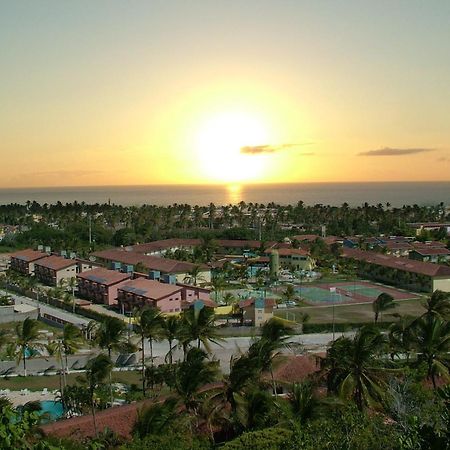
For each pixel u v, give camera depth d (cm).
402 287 14350
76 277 13700
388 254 17262
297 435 3291
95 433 4497
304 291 13700
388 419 3959
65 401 6150
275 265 15188
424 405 3584
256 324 10081
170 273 13725
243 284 14500
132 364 8188
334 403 3953
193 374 4416
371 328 4941
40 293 13350
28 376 7650
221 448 3591
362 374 4438
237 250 18888
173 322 6788
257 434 3659
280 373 5659
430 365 5222
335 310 11631
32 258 15800
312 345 8606
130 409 5025
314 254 16875
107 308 11912
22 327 8019
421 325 5388
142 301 10988
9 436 1661
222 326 9894
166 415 4319
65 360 7981
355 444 3003
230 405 4566
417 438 2388
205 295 11631
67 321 10481
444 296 8150
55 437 4059
